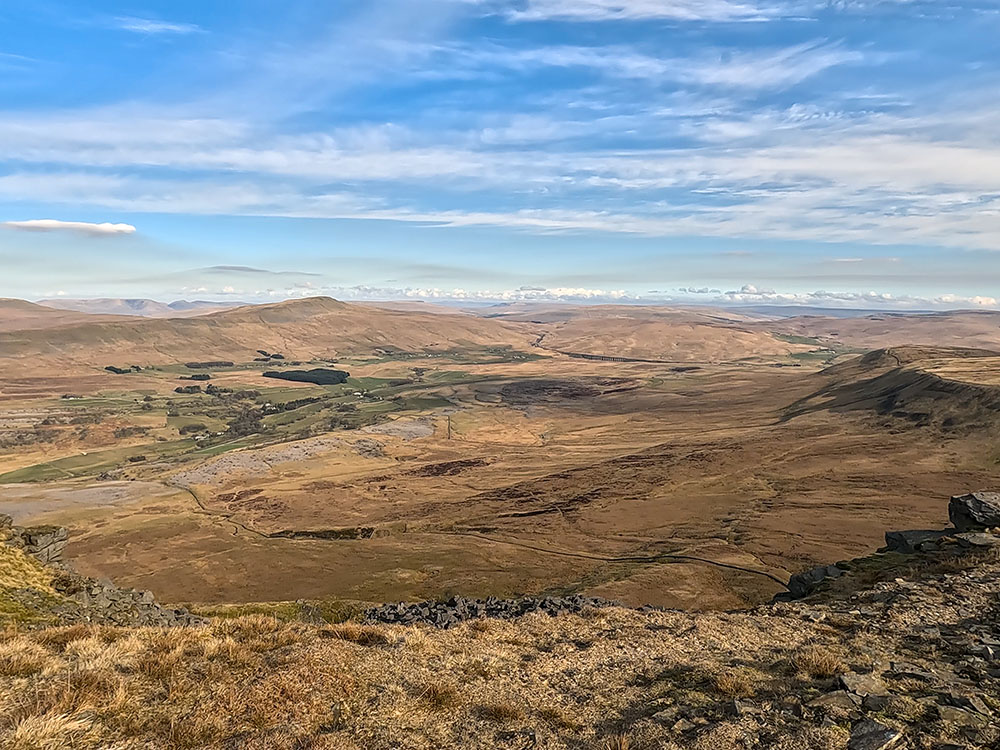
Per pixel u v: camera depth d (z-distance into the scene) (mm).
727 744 11484
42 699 11266
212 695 12617
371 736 11742
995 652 16625
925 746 11211
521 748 11734
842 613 22406
